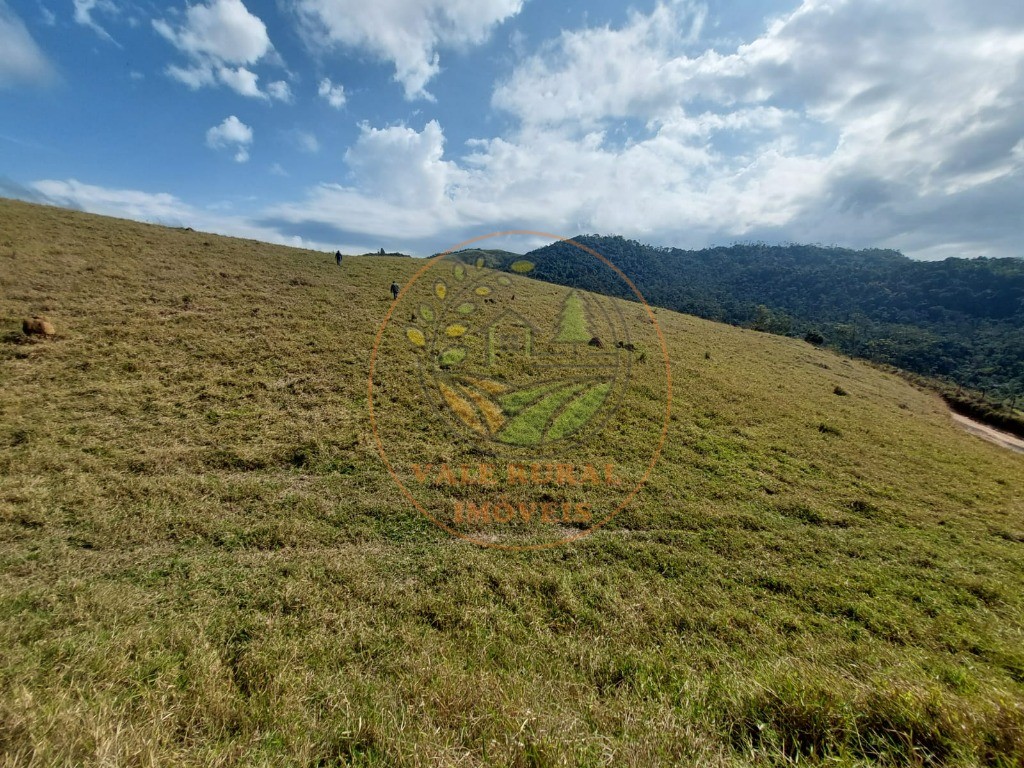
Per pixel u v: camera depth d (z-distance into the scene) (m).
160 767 2.46
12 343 12.07
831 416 16.23
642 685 4.04
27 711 2.80
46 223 22.06
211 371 12.59
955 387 38.47
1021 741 2.76
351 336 16.34
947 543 8.30
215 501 7.30
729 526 8.12
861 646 5.10
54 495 6.88
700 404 14.76
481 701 3.27
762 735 3.06
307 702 3.37
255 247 28.22
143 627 4.38
